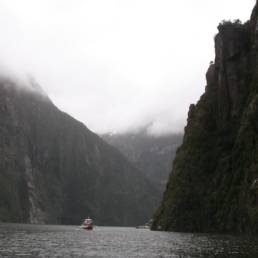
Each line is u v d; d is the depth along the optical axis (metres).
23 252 74.06
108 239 123.94
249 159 162.25
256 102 169.62
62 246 90.00
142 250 83.50
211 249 84.12
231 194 163.75
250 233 144.75
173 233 164.12
